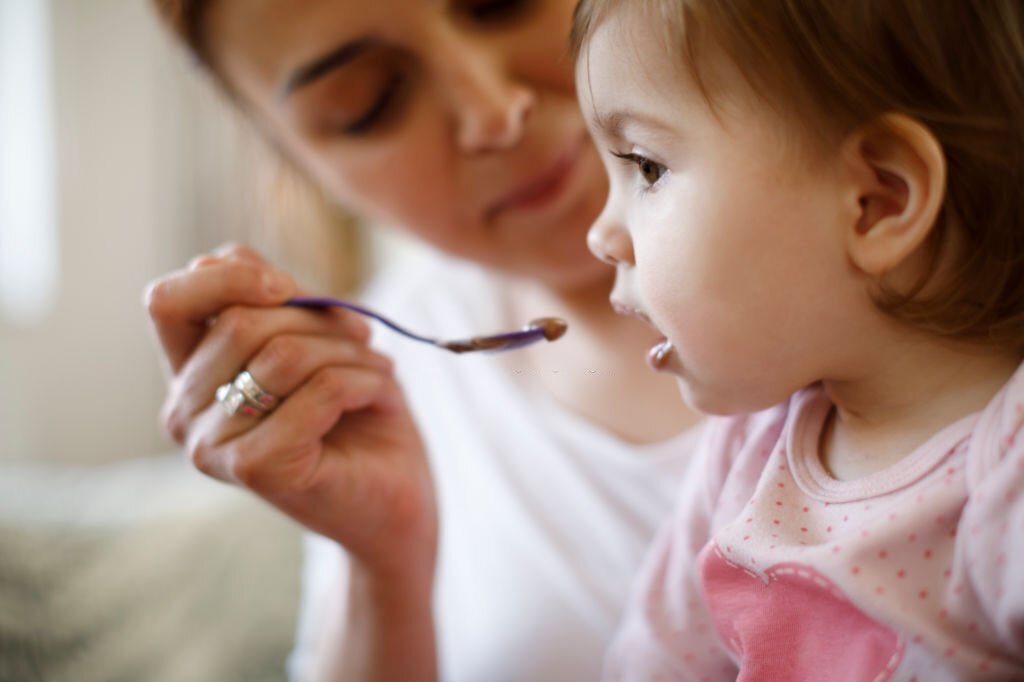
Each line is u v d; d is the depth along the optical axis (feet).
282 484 2.28
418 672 2.85
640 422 2.99
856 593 1.56
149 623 4.84
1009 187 1.56
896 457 1.67
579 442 3.07
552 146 2.57
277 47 2.65
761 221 1.57
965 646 1.52
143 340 9.17
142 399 9.23
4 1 8.23
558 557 3.12
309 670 3.19
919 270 1.59
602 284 2.64
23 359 8.36
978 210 1.57
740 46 1.52
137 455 9.22
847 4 1.51
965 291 1.58
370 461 2.59
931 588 1.55
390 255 7.67
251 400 2.23
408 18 2.48
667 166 1.65
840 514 1.67
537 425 3.20
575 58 1.79
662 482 2.89
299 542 5.50
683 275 1.63
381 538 2.64
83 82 8.59
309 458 2.31
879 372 1.68
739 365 1.65
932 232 1.57
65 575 4.73
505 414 3.34
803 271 1.58
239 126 4.01
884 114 1.50
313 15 2.52
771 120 1.54
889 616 1.54
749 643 1.71
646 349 2.07
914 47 1.52
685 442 2.87
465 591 3.43
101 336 8.87
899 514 1.57
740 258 1.58
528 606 3.14
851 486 1.68
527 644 3.07
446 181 2.76
